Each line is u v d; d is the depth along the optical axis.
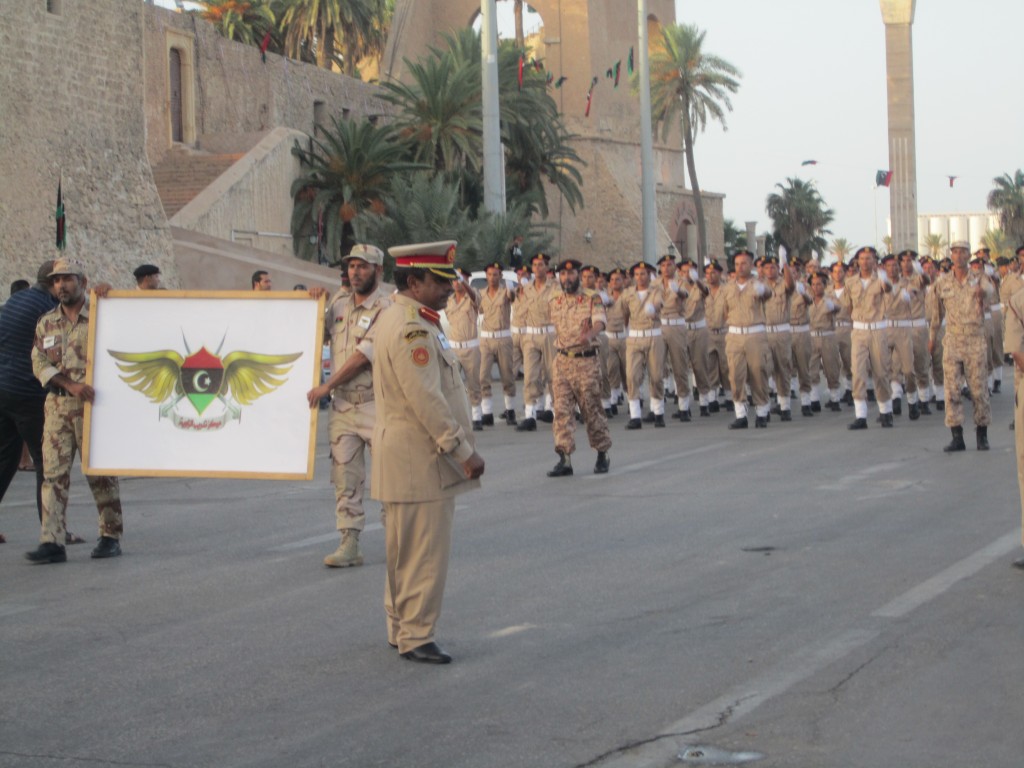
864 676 6.45
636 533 10.48
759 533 10.30
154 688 6.65
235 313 9.65
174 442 9.71
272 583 9.04
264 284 19.98
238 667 6.98
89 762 5.59
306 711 6.20
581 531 10.66
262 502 12.93
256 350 9.61
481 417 21.09
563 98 62.97
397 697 6.37
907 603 7.85
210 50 44.31
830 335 21.88
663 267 20.92
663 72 59.53
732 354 19.08
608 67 64.19
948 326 15.05
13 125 26.45
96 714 6.25
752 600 8.06
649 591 8.42
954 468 13.62
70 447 10.05
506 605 8.17
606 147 63.41
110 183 29.38
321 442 19.33
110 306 9.80
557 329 14.01
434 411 6.81
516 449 17.22
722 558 9.38
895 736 5.61
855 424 18.28
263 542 10.66
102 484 10.12
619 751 5.52
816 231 92.75
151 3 41.31
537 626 7.64
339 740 5.77
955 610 7.66
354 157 41.38
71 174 28.08
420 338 6.85
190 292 9.69
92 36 28.80
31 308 10.38
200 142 43.88
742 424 19.14
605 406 22.28
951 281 14.99
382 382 7.01
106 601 8.64
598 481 13.61
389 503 6.97
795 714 5.91
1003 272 26.08
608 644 7.18
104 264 28.95
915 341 20.52
